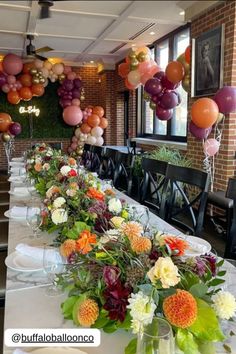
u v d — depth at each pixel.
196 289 0.86
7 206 3.19
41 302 1.09
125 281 0.92
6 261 1.36
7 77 6.53
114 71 8.38
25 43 5.26
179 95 4.56
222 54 3.32
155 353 0.77
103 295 0.92
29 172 3.21
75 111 7.23
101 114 7.75
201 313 0.82
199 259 1.00
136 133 7.67
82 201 1.58
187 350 0.80
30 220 1.77
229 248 2.11
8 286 1.20
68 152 7.84
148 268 0.91
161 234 1.14
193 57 3.21
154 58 5.86
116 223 1.32
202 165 4.30
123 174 4.02
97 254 0.98
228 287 1.16
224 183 3.89
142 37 4.84
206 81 3.42
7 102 8.14
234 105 3.28
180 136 5.72
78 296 0.98
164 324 0.80
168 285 0.83
